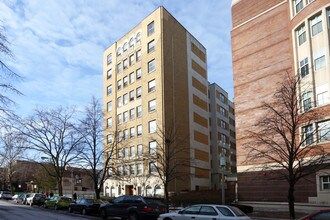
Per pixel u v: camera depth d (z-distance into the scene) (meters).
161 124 51.28
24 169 76.31
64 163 44.44
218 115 75.94
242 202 36.41
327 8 29.86
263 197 34.66
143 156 45.69
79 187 92.62
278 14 36.94
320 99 29.56
